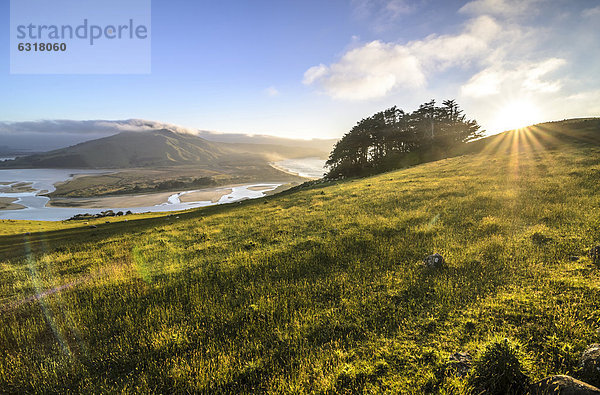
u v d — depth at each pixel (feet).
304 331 24.61
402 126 266.77
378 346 21.36
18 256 74.13
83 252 67.00
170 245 63.31
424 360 19.02
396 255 37.68
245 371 20.85
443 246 38.14
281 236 55.11
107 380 22.56
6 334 29.40
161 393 20.22
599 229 35.04
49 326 30.55
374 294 28.91
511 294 24.52
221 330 26.94
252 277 37.91
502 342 15.89
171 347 24.88
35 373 23.75
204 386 19.90
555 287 24.54
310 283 33.68
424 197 70.38
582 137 128.88
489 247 35.27
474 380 15.71
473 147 197.88
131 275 44.09
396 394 16.55
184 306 32.37
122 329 29.01
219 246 55.62
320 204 85.05
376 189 95.66
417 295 27.81
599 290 22.62
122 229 108.99
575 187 56.85
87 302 35.40
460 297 26.09
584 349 16.83
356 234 47.83
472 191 68.44
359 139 253.24
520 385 14.88
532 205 49.85
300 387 18.38
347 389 17.62
